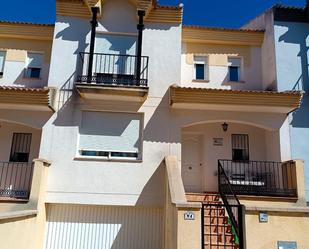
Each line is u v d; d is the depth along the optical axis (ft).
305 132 34.58
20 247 23.79
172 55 34.55
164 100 33.27
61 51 33.73
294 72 36.35
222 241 25.17
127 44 34.58
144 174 31.32
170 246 23.81
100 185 30.86
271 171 35.29
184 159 37.70
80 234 30.55
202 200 31.68
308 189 33.09
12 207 27.86
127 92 31.35
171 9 34.81
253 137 37.70
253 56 40.19
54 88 31.91
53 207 30.96
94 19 33.68
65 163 31.12
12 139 36.73
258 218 21.40
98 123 32.63
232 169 36.52
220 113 33.63
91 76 32.12
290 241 21.06
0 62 39.42
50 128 31.86
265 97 31.78
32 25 38.78
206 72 39.70
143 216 31.22
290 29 37.70
